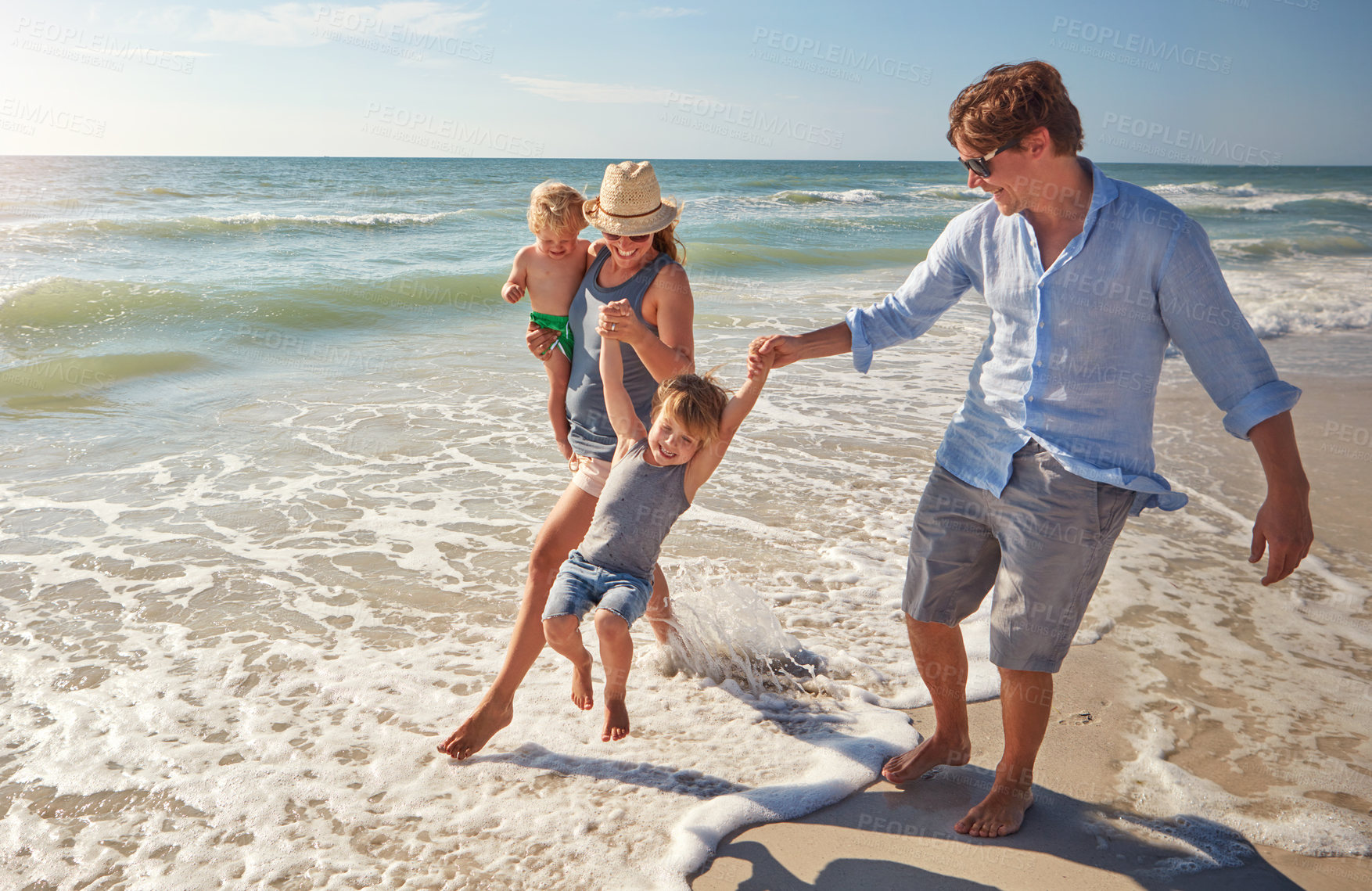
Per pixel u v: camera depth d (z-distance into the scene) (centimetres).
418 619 368
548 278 318
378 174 5097
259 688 312
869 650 345
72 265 1270
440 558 431
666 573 405
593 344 300
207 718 292
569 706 301
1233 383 196
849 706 306
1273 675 328
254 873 222
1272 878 224
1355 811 250
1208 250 195
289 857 228
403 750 276
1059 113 197
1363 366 881
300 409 685
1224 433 647
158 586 392
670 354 282
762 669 325
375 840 235
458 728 272
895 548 444
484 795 255
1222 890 219
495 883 220
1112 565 427
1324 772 269
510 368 842
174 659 331
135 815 244
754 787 259
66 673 319
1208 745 284
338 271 1329
